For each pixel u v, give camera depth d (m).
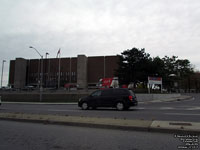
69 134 6.69
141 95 27.55
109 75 73.19
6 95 38.47
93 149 5.07
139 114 11.90
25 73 81.19
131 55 33.66
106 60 74.75
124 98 14.95
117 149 5.05
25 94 37.19
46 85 71.25
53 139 6.06
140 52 33.84
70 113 12.61
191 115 11.31
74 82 75.31
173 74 48.84
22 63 79.62
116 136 6.38
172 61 49.94
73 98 33.53
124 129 7.32
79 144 5.51
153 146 5.30
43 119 8.95
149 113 12.48
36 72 81.31
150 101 26.56
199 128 6.70
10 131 7.20
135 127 7.18
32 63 82.56
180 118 10.00
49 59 80.06
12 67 82.19
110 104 15.18
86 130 7.30
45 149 5.10
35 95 36.34
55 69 78.69
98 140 5.91
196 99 31.11
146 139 6.00
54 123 8.53
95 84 74.25
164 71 38.97
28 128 7.71
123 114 11.92
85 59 74.31
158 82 30.02
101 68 74.81
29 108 17.41
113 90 15.51
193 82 79.12
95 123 7.85
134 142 5.68
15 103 27.67
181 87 82.75
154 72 33.44
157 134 6.61
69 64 77.44
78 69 72.75
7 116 9.96
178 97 34.56
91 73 75.75
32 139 6.07
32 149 5.11
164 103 23.27
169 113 12.45
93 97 15.70
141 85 37.09
